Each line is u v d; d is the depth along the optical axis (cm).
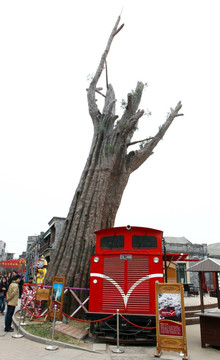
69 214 1402
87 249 1205
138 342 748
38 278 1436
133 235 889
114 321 815
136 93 1706
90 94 1742
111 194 1490
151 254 854
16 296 909
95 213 1312
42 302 1125
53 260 1293
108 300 823
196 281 2848
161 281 815
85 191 1416
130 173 1596
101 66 1780
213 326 742
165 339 637
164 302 665
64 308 1088
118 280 838
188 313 1238
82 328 926
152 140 1655
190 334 952
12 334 847
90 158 1555
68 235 1338
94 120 1684
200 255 3077
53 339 749
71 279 1147
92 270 881
